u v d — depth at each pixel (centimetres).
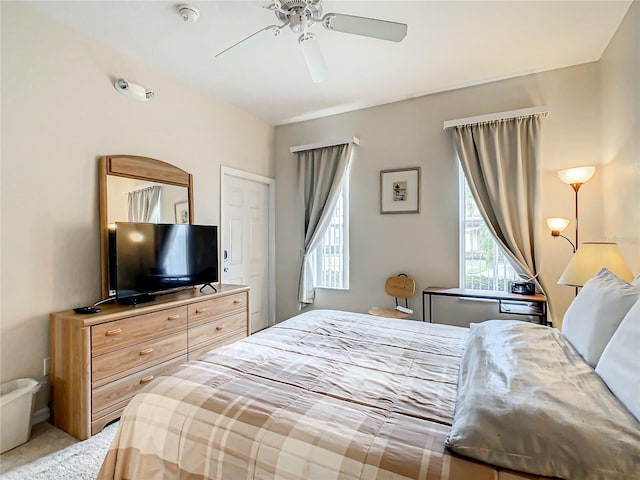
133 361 213
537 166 276
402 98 338
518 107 291
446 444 87
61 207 219
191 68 279
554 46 247
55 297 215
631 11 203
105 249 238
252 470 95
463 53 256
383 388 124
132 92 255
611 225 245
